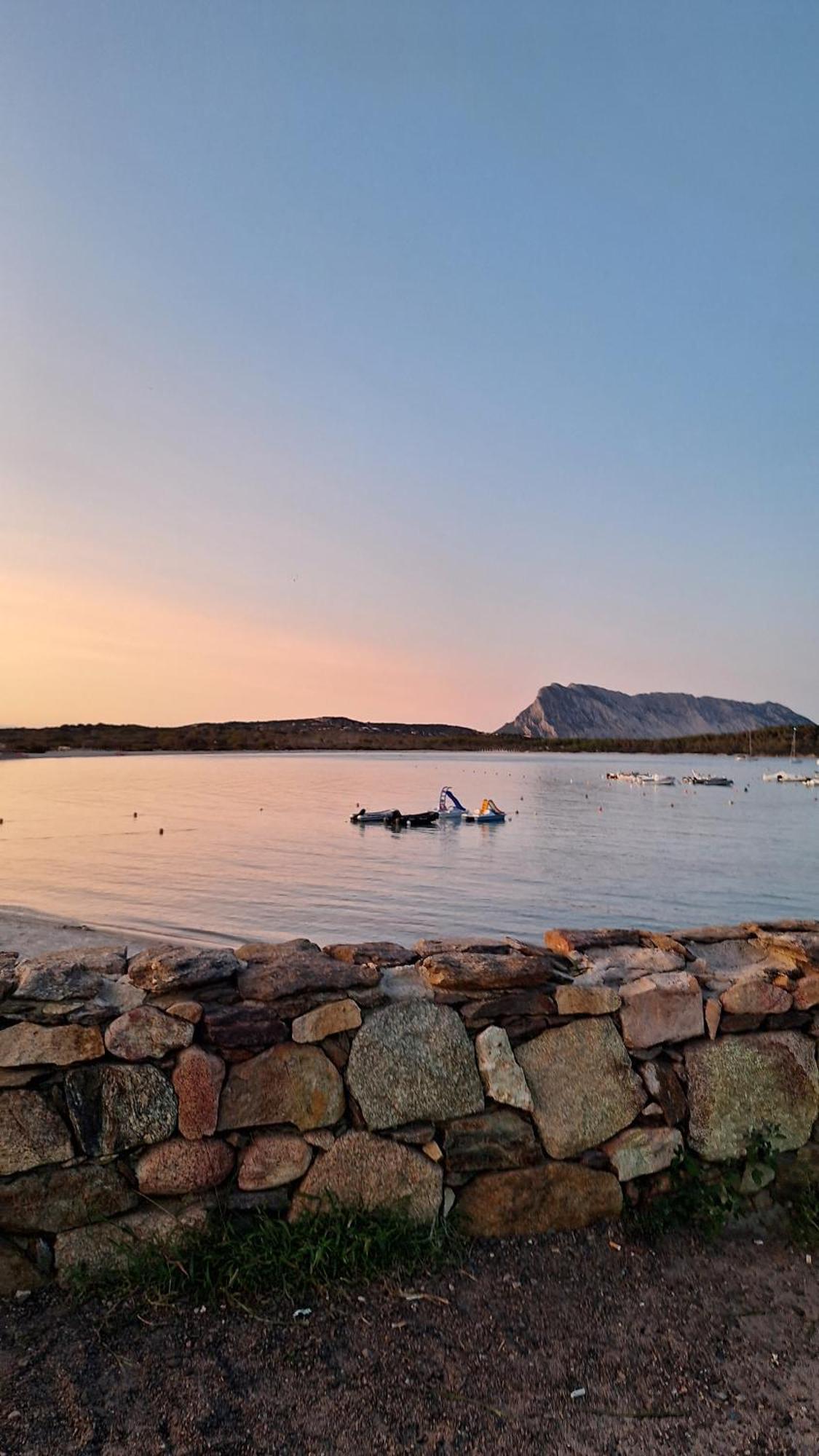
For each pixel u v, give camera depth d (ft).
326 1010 11.66
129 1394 8.57
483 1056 12.10
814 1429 8.41
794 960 14.51
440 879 104.58
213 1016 11.25
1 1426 8.10
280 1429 8.18
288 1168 11.12
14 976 11.25
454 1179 11.68
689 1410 8.62
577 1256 11.30
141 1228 10.52
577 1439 8.20
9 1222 10.23
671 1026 13.07
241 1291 10.11
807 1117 13.25
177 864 115.85
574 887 99.19
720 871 114.52
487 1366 9.16
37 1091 10.57
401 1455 7.93
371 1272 10.55
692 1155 12.66
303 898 88.94
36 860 118.73
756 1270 11.19
